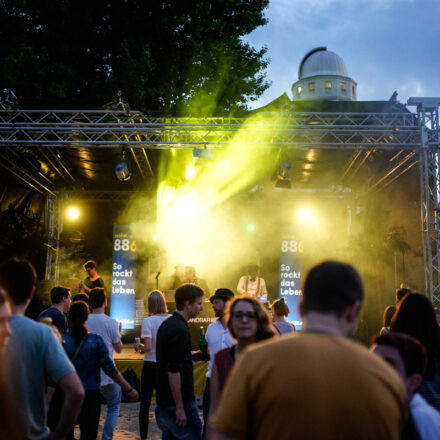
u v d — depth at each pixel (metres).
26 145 11.52
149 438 6.48
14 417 2.11
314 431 1.44
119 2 17.62
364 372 1.50
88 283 16.27
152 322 6.32
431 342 2.63
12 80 15.65
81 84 18.05
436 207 11.39
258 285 12.97
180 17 17.48
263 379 1.54
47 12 16.94
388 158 13.39
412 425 1.83
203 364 8.55
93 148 13.40
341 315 1.65
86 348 4.45
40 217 15.71
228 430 1.56
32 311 13.80
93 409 4.41
